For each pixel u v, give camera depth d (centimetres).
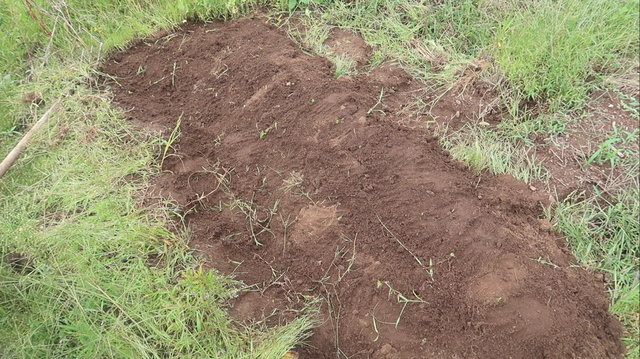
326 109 280
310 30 352
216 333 213
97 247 239
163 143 291
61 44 359
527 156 271
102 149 291
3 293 227
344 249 232
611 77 299
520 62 301
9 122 312
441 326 204
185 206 261
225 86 318
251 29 353
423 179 247
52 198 267
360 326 213
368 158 257
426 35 346
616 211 241
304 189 258
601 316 206
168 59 345
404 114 297
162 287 225
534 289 205
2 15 368
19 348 210
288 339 208
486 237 220
